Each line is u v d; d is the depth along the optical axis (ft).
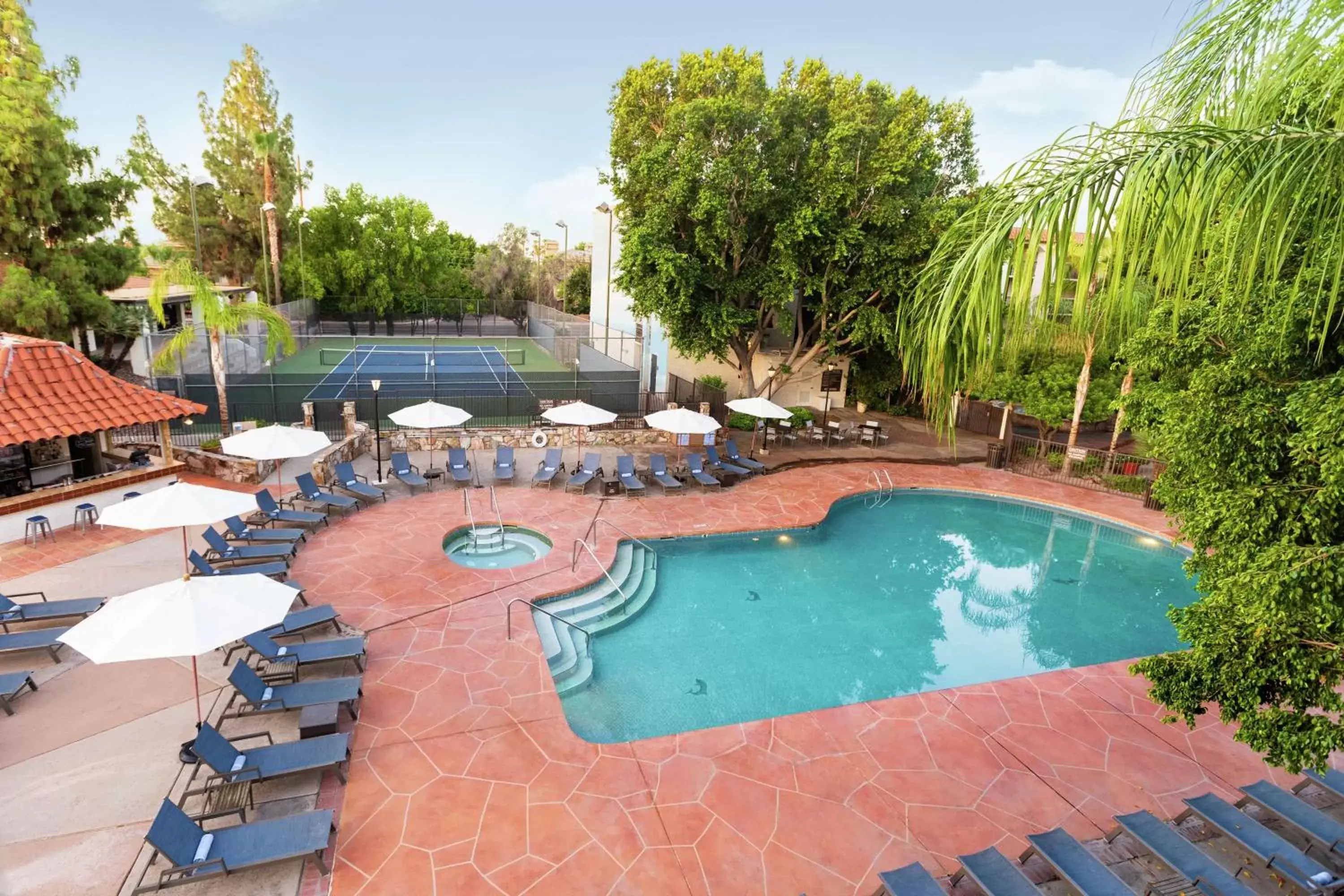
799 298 80.69
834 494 64.54
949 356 10.66
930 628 42.29
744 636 40.06
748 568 49.75
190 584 23.16
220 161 156.15
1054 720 31.01
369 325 190.49
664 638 39.42
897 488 68.64
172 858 18.69
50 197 67.21
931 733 29.71
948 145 81.10
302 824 20.79
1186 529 19.79
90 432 47.16
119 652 20.54
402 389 91.50
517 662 33.04
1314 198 10.21
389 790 24.48
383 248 183.93
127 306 92.89
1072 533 60.23
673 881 21.42
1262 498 16.17
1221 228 10.74
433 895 20.45
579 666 35.35
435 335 188.44
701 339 70.54
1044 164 10.30
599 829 23.34
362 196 180.34
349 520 50.39
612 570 45.52
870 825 24.16
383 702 29.53
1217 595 17.16
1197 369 20.97
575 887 21.02
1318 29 10.80
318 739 24.39
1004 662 38.73
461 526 49.88
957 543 57.11
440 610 37.60
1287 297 16.53
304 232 176.96
